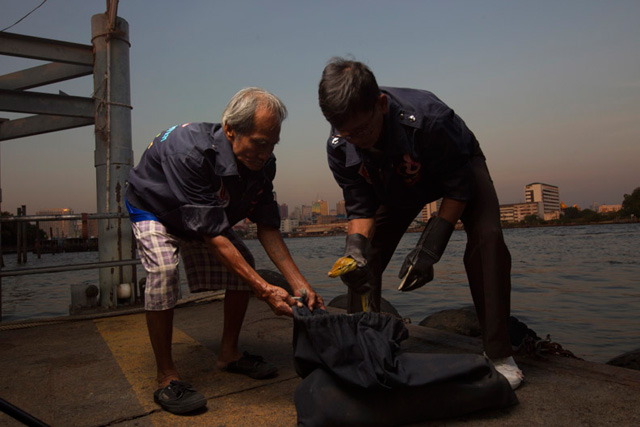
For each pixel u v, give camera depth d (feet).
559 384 6.59
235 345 8.12
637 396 6.03
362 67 5.65
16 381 7.84
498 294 6.54
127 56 15.83
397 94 6.51
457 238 211.00
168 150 6.76
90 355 9.41
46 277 73.05
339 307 14.24
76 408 6.53
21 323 12.52
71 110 15.57
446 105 6.45
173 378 6.96
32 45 15.06
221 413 6.23
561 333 20.77
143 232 6.98
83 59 15.80
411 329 10.14
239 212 7.34
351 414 5.28
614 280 42.32
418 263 6.21
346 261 6.52
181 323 12.29
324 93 5.63
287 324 11.55
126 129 15.60
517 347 8.80
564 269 55.16
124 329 11.89
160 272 6.75
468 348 8.52
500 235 6.61
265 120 6.14
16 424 6.06
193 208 6.41
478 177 6.95
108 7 15.26
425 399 5.46
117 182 15.28
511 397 5.87
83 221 13.99
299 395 5.62
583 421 5.45
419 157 6.42
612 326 22.06
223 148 6.59
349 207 7.42
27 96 14.90
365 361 5.39
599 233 224.33
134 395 6.98
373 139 6.05
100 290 15.14
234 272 6.36
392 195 7.02
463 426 5.48
